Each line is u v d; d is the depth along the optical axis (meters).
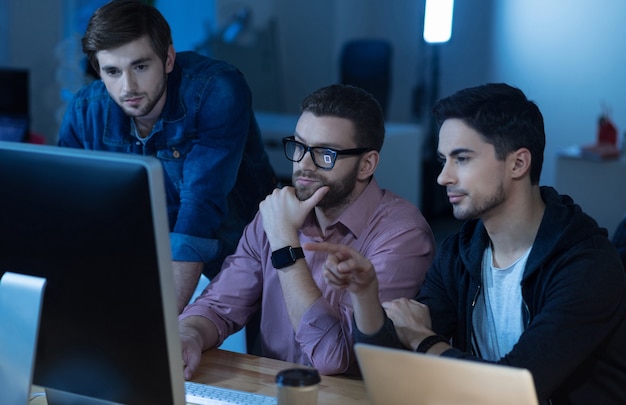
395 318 1.70
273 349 1.99
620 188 4.98
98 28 2.05
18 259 1.34
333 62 7.54
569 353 1.53
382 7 7.68
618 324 1.57
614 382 1.59
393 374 1.23
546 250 1.57
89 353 1.34
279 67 7.42
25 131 4.26
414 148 5.68
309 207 1.84
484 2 7.04
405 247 1.89
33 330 1.32
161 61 2.13
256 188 2.58
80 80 4.32
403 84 7.63
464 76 7.23
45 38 5.48
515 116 1.53
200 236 2.23
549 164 6.82
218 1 6.91
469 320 1.70
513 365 1.53
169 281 1.25
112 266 1.26
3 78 4.21
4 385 1.36
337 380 1.75
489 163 1.54
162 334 1.27
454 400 1.19
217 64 2.33
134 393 1.33
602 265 1.55
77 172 1.24
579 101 6.59
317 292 1.82
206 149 2.29
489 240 1.69
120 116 2.36
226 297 2.02
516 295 1.64
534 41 6.77
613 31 6.36
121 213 1.22
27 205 1.29
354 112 1.83
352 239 1.94
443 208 6.68
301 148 1.85
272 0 7.54
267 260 1.99
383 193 1.98
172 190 2.42
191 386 1.66
